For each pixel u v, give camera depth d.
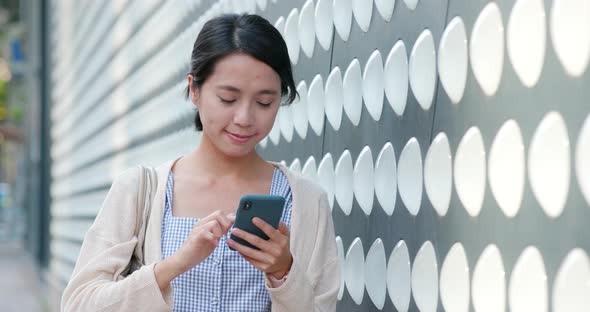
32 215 15.85
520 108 1.74
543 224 1.66
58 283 10.82
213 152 2.18
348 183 2.66
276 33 2.03
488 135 1.86
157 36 5.40
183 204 2.15
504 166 1.79
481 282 1.87
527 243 1.71
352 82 2.61
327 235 2.20
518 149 1.74
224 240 2.08
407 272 2.25
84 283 2.05
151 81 5.59
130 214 2.12
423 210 2.16
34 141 14.84
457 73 1.98
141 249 2.13
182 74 4.68
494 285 1.82
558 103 1.61
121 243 2.09
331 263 2.19
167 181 2.17
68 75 10.68
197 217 2.13
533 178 1.69
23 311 10.64
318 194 2.20
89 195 8.61
